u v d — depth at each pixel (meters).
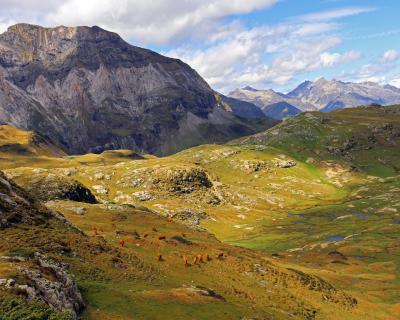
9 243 55.62
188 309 54.53
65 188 191.75
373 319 86.75
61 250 59.94
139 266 68.94
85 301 48.56
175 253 88.31
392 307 97.88
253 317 59.59
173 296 57.62
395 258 167.50
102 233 97.50
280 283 89.00
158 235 107.12
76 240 66.81
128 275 62.78
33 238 59.75
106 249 69.62
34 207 74.19
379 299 105.31
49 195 184.12
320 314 79.25
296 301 80.81
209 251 97.94
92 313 46.06
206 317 53.72
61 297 42.84
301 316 73.38
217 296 65.00
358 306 94.31
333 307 85.94
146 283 62.22
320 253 184.25
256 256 112.19
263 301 73.50
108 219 125.94
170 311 52.16
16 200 70.88
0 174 77.75
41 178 196.25
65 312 36.94
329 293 94.56
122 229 109.88
